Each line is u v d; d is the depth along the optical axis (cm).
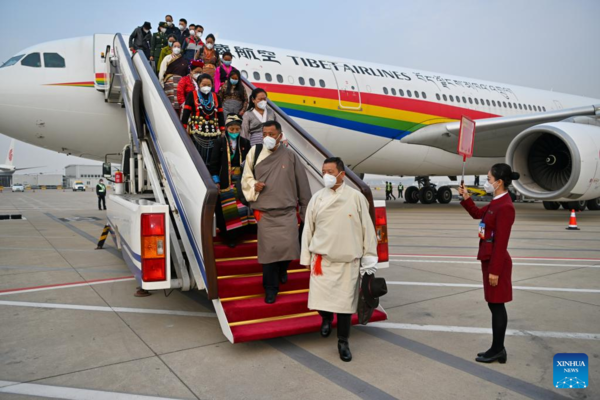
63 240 879
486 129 1284
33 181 11738
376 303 289
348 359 293
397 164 1448
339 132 1216
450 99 1441
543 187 1191
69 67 973
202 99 429
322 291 290
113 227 600
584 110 1169
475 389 253
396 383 261
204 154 430
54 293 472
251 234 431
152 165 497
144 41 773
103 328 361
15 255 705
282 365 288
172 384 259
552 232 973
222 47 1040
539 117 1198
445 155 1497
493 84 1669
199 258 332
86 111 988
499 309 283
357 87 1229
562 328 357
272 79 1079
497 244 275
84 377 268
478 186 2908
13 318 385
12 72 948
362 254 292
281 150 346
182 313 405
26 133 1000
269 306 330
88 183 10712
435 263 636
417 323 374
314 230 301
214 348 318
